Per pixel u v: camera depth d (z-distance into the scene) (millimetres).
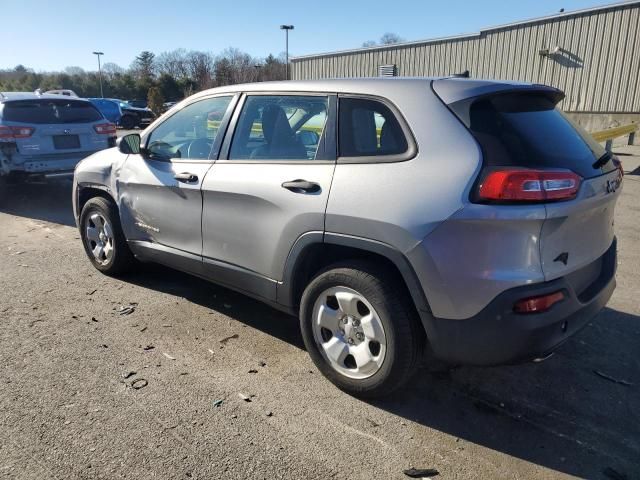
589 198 2693
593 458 2629
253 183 3393
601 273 3131
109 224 4809
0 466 2475
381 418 2918
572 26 19984
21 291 4664
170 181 4016
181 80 60906
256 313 4266
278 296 3398
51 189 10211
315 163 3143
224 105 3846
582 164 2789
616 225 7133
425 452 2650
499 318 2527
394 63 25578
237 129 3688
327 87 3240
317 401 3062
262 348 3684
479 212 2484
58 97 8562
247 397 3074
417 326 2830
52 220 7594
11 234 6730
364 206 2812
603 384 3299
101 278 5020
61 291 4672
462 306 2592
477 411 3000
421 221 2619
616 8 18844
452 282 2582
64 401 2994
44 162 8242
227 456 2576
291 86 3445
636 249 6051
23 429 2744
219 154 3758
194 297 4574
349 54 27141
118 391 3107
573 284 2814
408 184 2707
